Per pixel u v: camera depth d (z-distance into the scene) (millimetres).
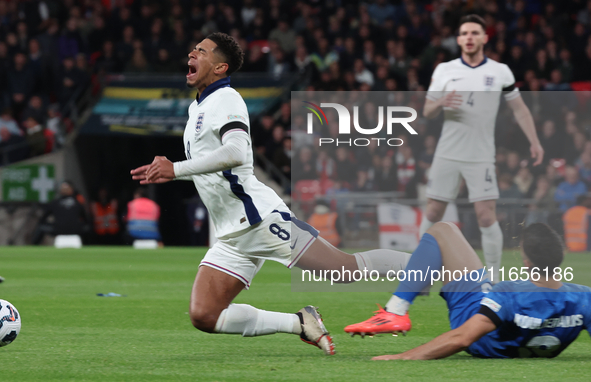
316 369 6895
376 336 9305
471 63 11383
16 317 8117
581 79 33531
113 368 6996
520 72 32594
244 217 7816
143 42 33781
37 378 6531
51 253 25438
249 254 7934
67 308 11836
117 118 31078
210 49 7758
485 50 33906
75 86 33094
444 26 35062
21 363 7258
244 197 7809
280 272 19500
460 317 7551
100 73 32125
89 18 37188
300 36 33312
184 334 9328
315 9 37125
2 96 33625
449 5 36594
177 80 31391
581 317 7098
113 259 22953
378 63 32719
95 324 10164
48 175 31078
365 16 34844
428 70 32562
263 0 36094
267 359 7539
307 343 8336
